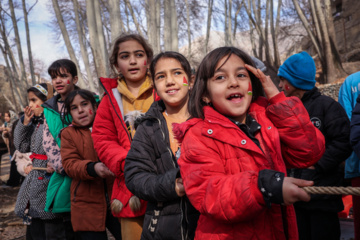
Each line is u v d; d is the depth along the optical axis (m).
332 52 19.12
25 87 27.14
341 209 2.55
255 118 1.62
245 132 1.53
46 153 3.17
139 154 1.99
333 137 2.55
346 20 24.59
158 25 12.85
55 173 3.16
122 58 2.69
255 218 1.44
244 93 1.53
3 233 5.31
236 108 1.52
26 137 3.63
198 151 1.47
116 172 2.38
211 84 1.55
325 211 2.46
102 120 2.60
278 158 1.50
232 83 1.50
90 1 10.91
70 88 3.53
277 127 1.56
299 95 2.69
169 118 2.20
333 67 18.91
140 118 2.08
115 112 2.56
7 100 34.78
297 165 1.59
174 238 1.84
